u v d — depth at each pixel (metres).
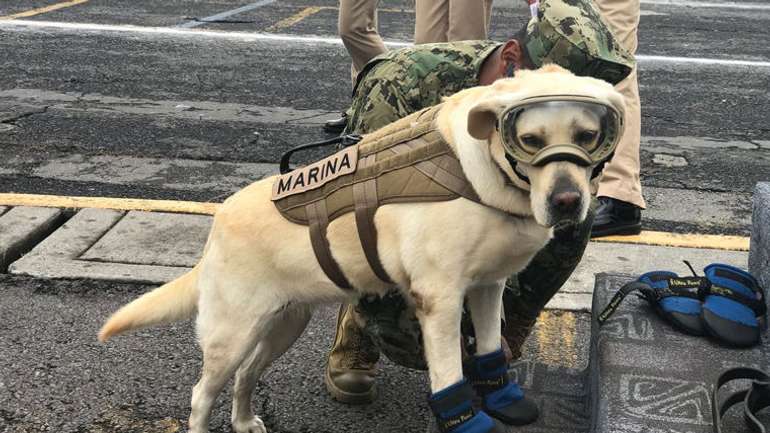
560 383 2.78
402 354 2.63
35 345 3.15
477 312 2.43
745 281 2.66
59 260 3.77
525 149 1.94
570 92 1.91
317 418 2.81
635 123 4.04
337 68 7.77
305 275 2.37
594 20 2.45
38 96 6.56
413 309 2.46
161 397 2.88
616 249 4.00
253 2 11.12
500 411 2.49
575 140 1.92
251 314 2.41
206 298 2.45
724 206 4.70
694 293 2.64
